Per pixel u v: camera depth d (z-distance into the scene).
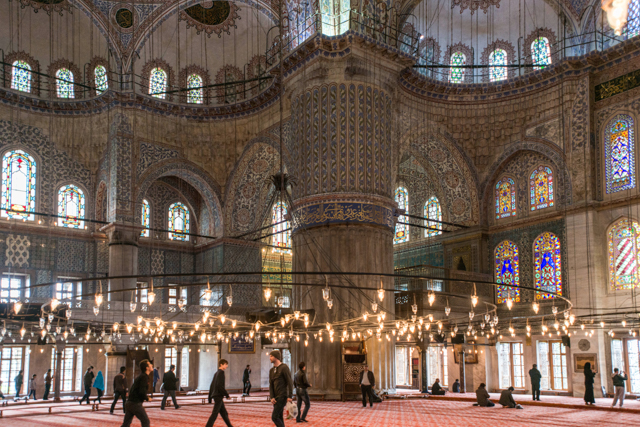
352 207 19.05
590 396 16.88
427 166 25.38
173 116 25.27
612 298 20.08
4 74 23.80
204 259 27.33
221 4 25.09
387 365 19.00
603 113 21.05
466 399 18.94
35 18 24.23
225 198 25.91
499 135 23.83
